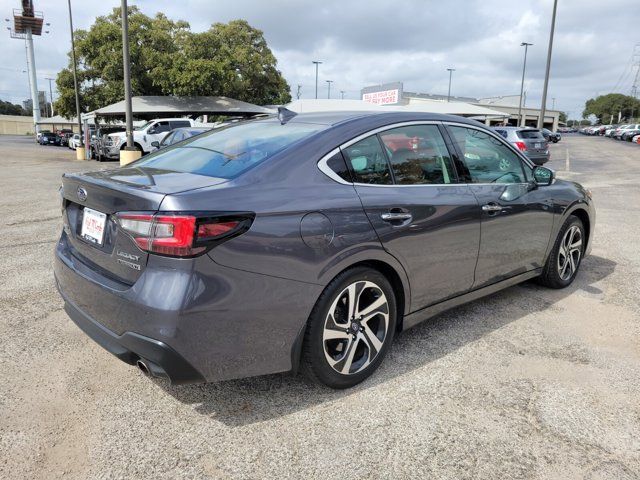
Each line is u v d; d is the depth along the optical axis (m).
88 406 2.62
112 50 29.72
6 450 2.27
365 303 2.82
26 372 2.95
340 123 2.90
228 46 35.31
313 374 2.63
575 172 16.59
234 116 32.00
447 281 3.22
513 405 2.67
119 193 2.33
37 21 64.94
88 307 2.52
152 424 2.48
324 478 2.13
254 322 2.32
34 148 39.09
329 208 2.52
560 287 4.46
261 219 2.30
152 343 2.16
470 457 2.27
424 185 3.07
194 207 2.16
